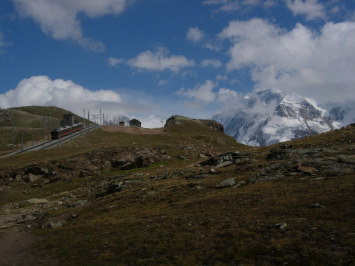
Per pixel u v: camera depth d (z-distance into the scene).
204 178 50.75
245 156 62.34
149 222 31.16
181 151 116.00
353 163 39.81
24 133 193.25
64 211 47.56
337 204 26.00
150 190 48.72
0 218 49.50
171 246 23.33
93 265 22.17
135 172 81.31
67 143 137.75
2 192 69.25
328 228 21.70
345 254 17.89
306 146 58.31
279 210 27.34
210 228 25.91
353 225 21.58
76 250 26.38
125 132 190.00
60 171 80.69
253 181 41.78
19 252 29.11
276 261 18.58
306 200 28.50
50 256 26.28
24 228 40.09
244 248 20.78
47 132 192.00
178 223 28.94
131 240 26.19
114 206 43.44
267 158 55.81
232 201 33.25
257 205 30.14
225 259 19.91
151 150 104.69
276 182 38.78
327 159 43.84
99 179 76.75
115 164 89.62
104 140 153.12
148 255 22.53
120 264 21.73
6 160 97.88
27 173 78.19
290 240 20.95
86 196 60.22
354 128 69.31
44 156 99.31
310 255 18.42
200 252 21.48
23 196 68.31
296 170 42.19
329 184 32.44
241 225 25.36
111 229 31.00
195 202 36.09
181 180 52.59
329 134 68.88
